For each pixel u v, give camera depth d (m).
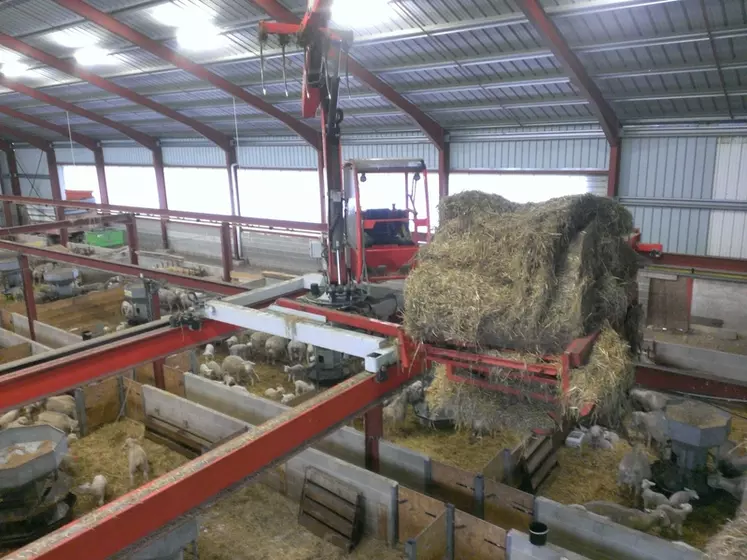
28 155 33.19
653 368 6.64
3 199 20.22
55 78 20.70
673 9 10.09
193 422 9.40
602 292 4.77
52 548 3.27
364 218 9.94
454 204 5.45
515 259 4.58
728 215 13.69
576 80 12.51
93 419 10.13
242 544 7.26
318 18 6.46
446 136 17.67
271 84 17.02
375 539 7.32
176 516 3.88
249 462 4.32
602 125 14.15
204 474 4.01
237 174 23.94
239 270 22.12
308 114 8.07
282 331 6.26
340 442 8.54
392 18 12.26
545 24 10.89
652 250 7.67
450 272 4.90
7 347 12.70
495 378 4.74
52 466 7.24
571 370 4.17
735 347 12.67
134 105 22.22
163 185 26.91
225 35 14.40
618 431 9.32
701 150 13.71
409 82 15.15
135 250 17.44
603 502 7.30
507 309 4.44
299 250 22.28
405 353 5.05
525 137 16.22
